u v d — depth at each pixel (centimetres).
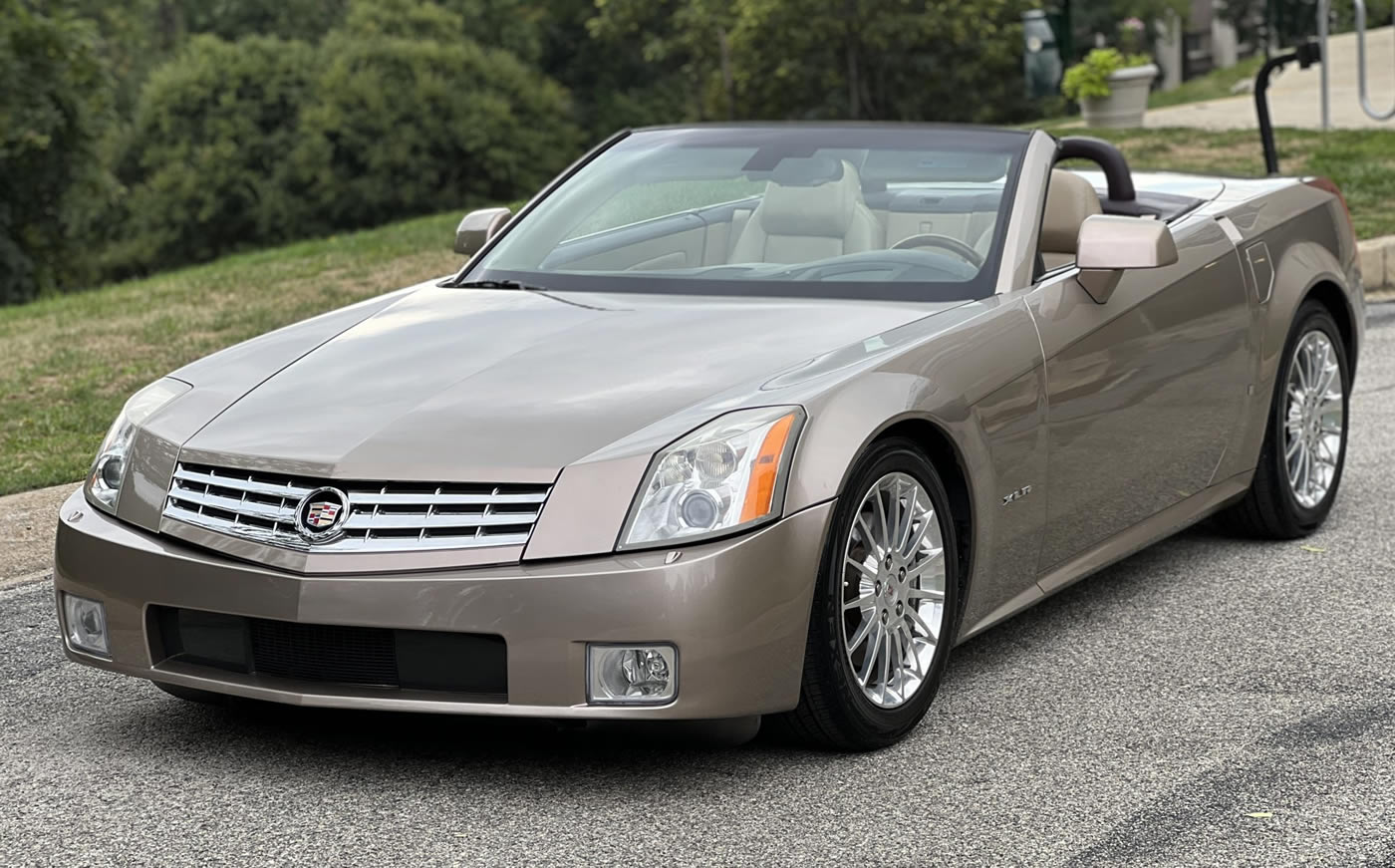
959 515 371
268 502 328
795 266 412
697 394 333
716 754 346
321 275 1142
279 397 356
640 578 303
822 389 333
